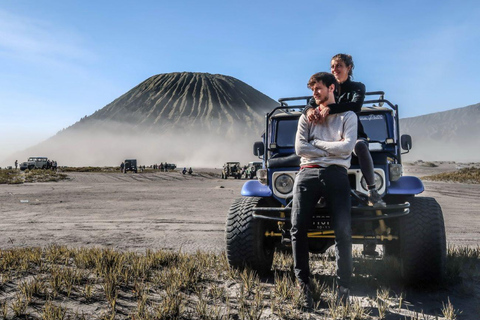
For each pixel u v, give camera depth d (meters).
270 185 4.05
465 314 3.08
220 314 3.05
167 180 41.34
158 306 3.11
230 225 4.12
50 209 12.59
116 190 23.53
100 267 4.18
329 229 3.52
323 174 3.14
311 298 3.22
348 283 3.16
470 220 9.89
